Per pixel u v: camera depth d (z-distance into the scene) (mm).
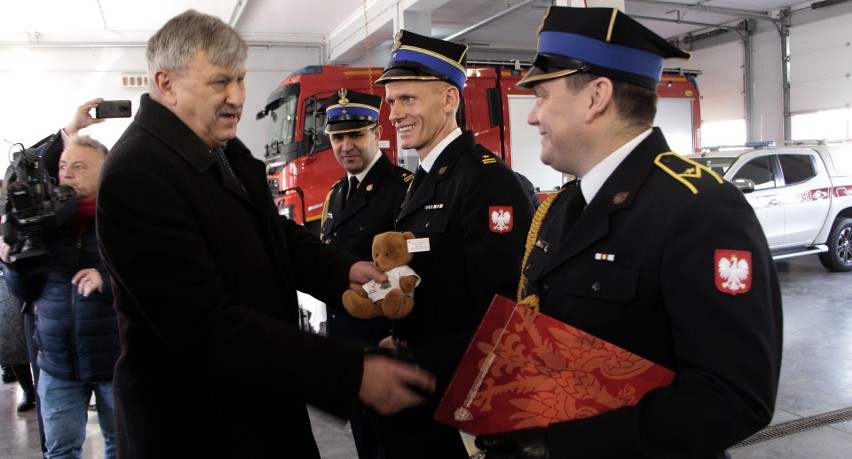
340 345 1068
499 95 7883
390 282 1468
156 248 1027
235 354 1018
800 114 10305
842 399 3336
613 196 913
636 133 949
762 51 10898
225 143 1264
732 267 769
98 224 1060
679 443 749
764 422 756
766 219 6461
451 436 1549
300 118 6816
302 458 1275
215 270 1105
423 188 1719
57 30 9750
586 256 920
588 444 790
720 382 745
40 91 9828
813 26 10016
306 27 10867
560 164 1013
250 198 1277
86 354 1983
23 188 1812
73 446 2105
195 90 1143
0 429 3381
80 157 1998
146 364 1142
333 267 1517
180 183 1096
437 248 1615
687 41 12258
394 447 1601
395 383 1062
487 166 1597
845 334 4594
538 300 996
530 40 12359
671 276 808
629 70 916
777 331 799
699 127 9484
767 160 6688
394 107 1750
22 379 3631
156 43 1154
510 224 1520
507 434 849
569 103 948
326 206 2561
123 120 10234
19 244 1849
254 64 11250
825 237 6949
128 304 1129
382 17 8656
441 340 1551
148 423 1133
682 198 832
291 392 1027
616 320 865
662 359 849
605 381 832
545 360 851
